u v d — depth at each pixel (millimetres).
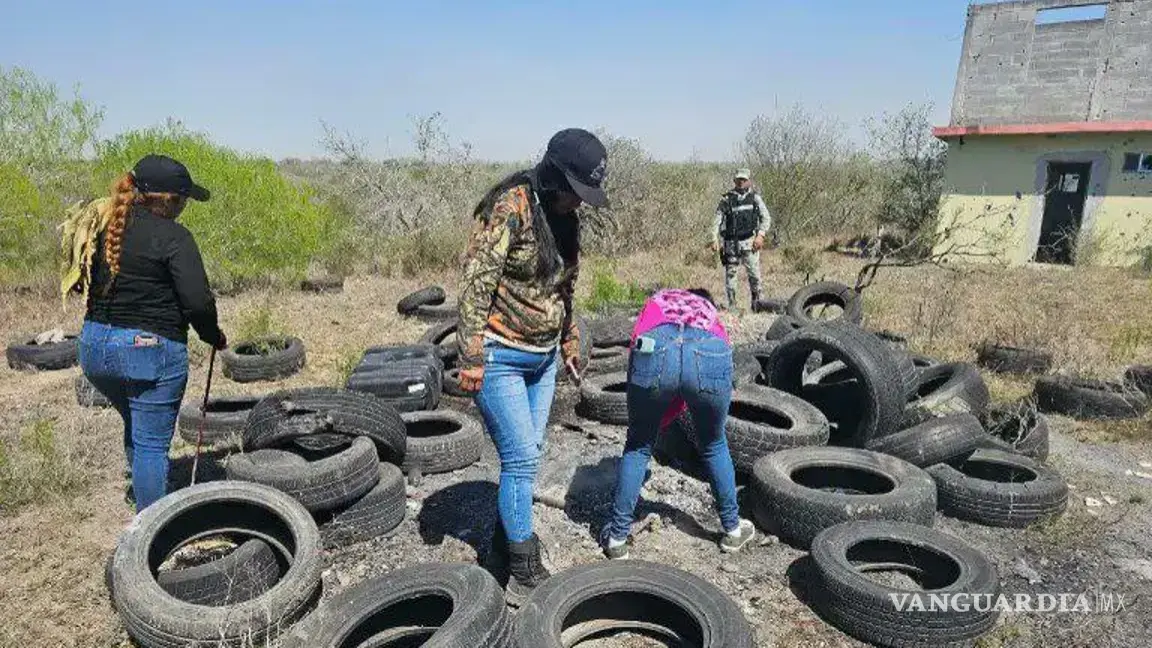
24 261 11109
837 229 20031
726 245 10523
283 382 7129
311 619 2918
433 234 14805
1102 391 6293
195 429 5340
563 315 3285
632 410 3678
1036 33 15758
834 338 4914
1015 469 4832
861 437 4832
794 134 19844
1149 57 14719
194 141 12078
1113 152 14750
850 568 3398
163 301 3449
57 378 7160
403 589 3014
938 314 9320
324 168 37281
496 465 5180
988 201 16141
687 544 4098
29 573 3723
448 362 7125
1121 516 4512
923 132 19047
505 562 3648
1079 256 15133
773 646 3264
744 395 5305
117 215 3291
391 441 4438
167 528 3576
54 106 12328
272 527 3779
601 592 3270
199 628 2936
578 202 3029
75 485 4633
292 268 12672
